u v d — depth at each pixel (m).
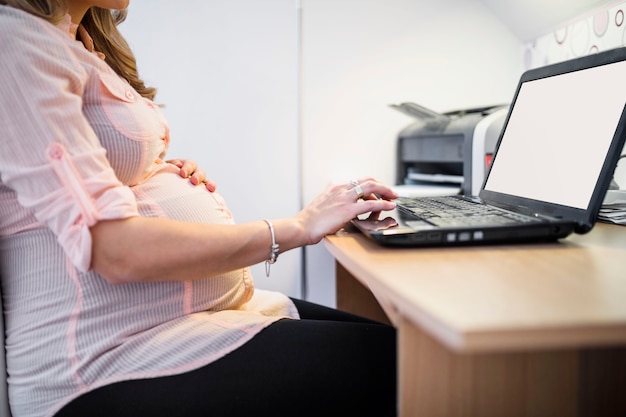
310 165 1.91
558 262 0.58
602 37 1.33
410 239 0.66
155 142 0.81
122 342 0.70
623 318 0.39
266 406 0.67
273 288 1.98
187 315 0.75
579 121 0.82
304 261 1.95
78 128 0.66
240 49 1.85
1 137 0.62
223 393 0.67
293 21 1.85
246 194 1.92
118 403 0.66
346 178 1.93
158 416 0.66
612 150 0.70
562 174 0.81
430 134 1.64
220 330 0.72
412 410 0.52
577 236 0.77
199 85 1.85
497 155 1.06
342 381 0.68
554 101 0.91
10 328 0.72
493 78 1.92
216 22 1.83
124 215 0.65
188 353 0.70
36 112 0.62
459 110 1.61
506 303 0.43
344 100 1.89
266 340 0.72
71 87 0.69
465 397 0.53
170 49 1.82
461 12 1.88
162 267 0.67
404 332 0.51
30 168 0.62
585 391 0.56
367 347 0.71
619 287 0.48
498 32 1.89
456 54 1.89
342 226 0.79
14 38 0.63
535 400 0.55
